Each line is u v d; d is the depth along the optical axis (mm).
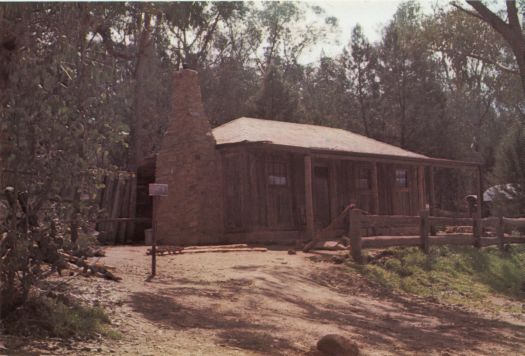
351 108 46156
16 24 7340
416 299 13117
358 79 44500
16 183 6660
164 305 8641
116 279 10031
